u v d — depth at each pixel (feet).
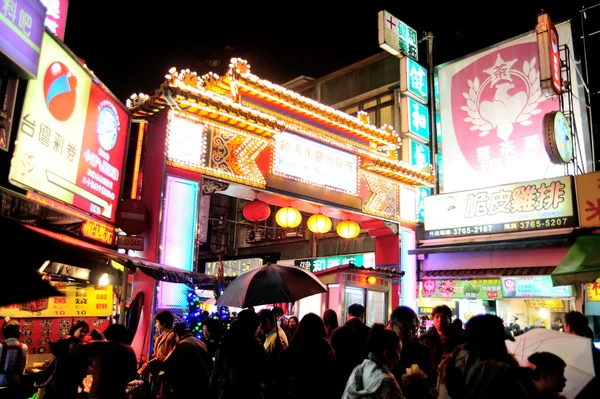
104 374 16.42
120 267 27.37
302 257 76.28
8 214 20.20
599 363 13.82
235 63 37.88
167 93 33.22
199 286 37.96
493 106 51.96
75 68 27.78
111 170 32.58
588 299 41.29
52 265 20.66
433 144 55.16
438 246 50.47
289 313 45.39
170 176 35.01
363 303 43.93
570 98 44.93
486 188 48.26
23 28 20.01
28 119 23.27
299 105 42.09
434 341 18.76
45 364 28.19
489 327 11.00
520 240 44.96
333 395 15.80
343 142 47.21
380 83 65.92
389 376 12.55
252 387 16.44
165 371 19.94
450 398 10.97
